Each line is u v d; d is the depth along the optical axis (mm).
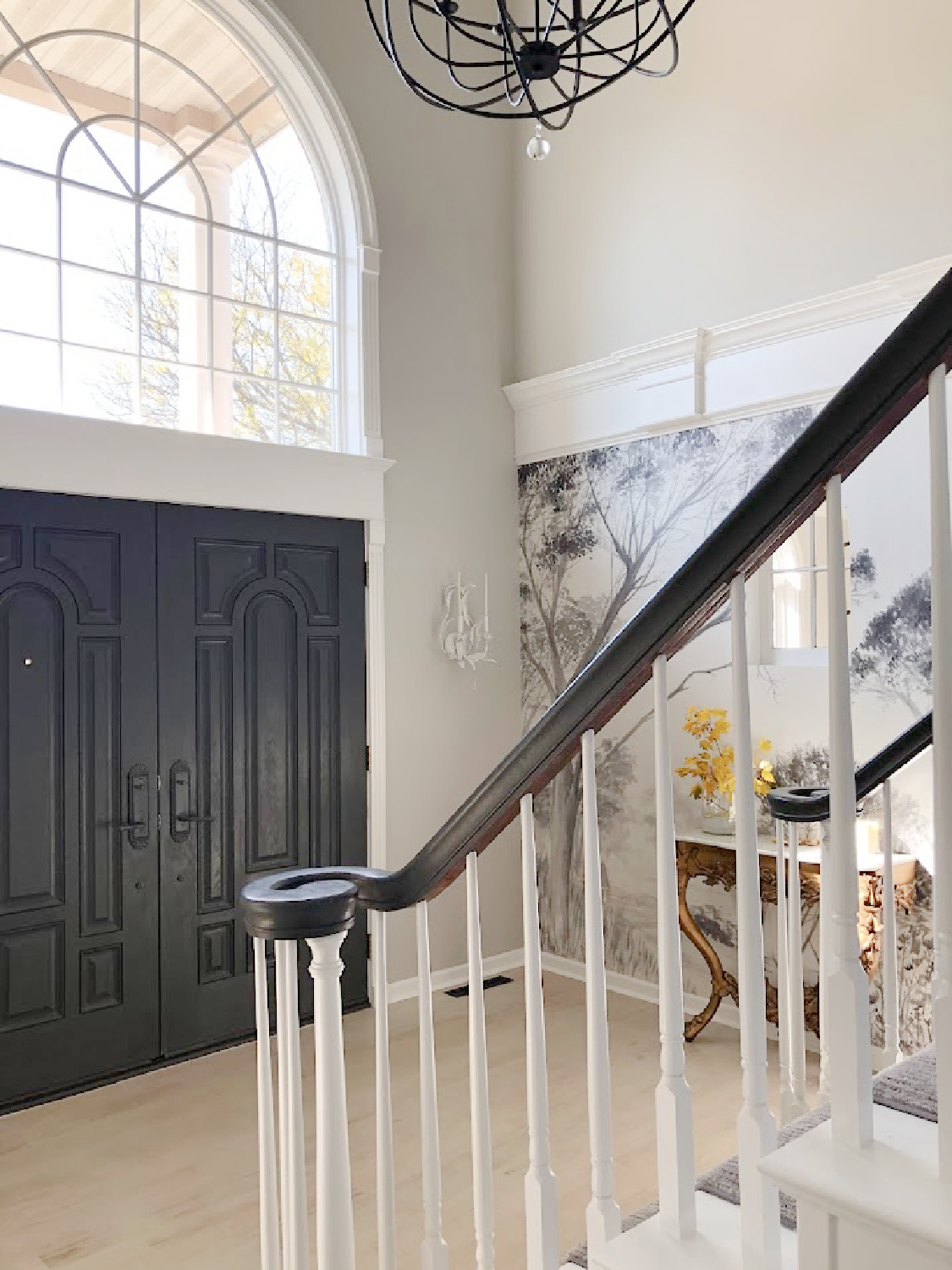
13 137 3705
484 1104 1580
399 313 4727
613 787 4711
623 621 4684
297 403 4465
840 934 1118
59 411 3764
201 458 4020
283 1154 1653
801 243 4051
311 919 1562
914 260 3709
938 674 1009
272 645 4266
